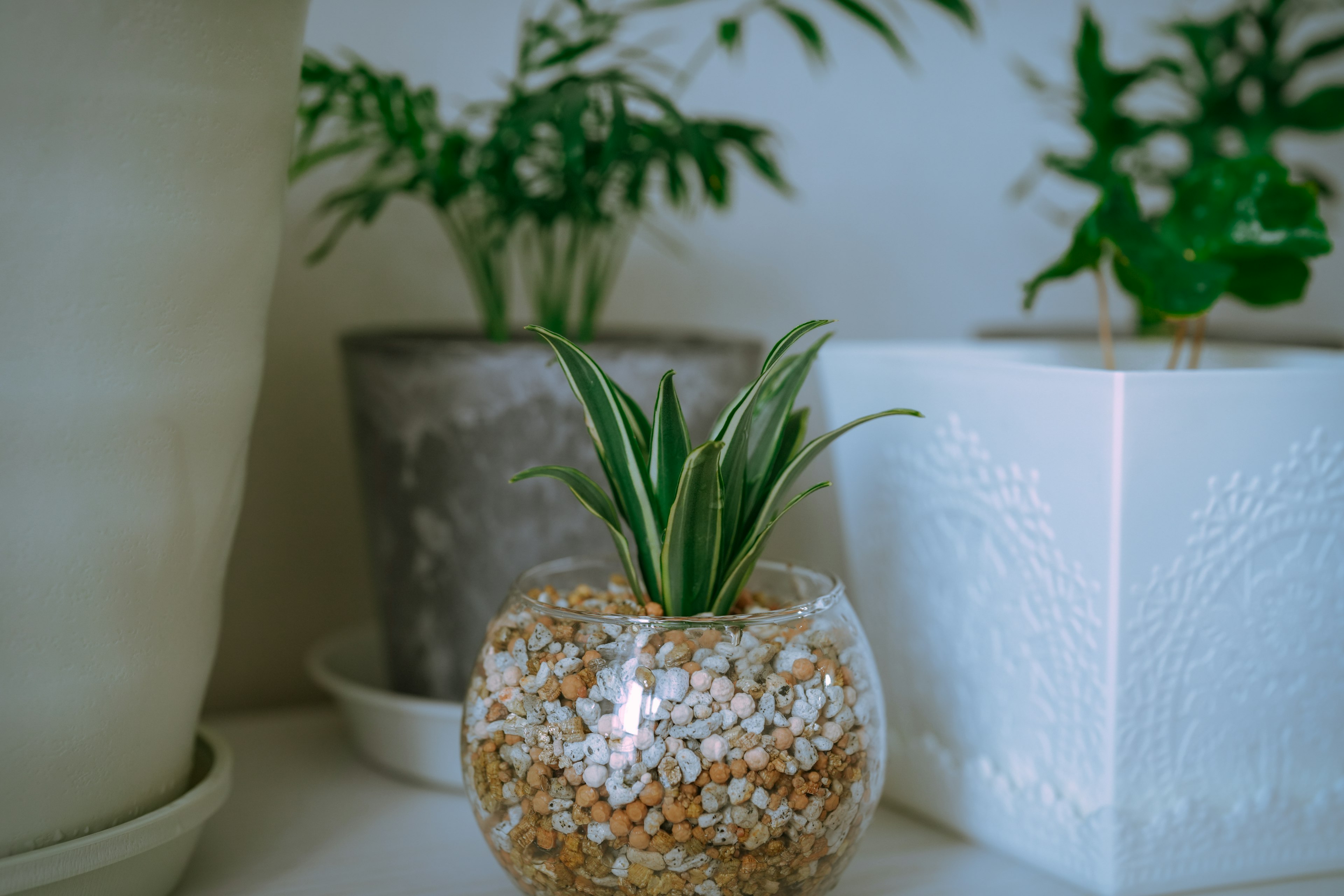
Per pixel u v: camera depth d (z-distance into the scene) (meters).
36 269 0.29
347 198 0.52
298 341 0.62
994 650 0.43
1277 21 0.68
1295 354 0.51
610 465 0.37
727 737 0.33
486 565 0.49
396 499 0.50
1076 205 0.79
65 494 0.31
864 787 0.36
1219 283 0.39
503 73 0.64
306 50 0.52
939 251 0.76
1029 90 0.77
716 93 0.69
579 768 0.33
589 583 0.43
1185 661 0.39
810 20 0.67
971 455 0.42
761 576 0.43
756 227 0.71
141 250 0.31
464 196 0.54
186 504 0.35
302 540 0.63
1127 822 0.39
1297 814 0.41
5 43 0.27
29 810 0.34
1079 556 0.38
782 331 0.73
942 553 0.45
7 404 0.30
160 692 0.36
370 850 0.44
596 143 0.51
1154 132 0.58
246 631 0.62
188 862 0.40
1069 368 0.38
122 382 0.31
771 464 0.38
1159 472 0.37
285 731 0.58
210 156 0.32
